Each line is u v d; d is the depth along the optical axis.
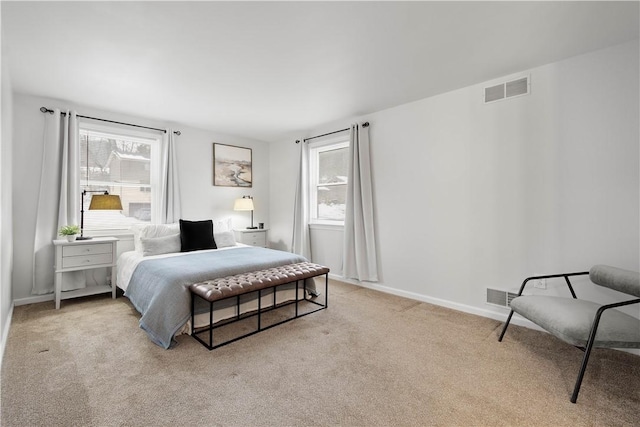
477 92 2.92
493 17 1.90
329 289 3.82
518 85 2.67
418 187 3.38
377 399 1.64
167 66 2.56
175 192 4.14
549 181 2.52
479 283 2.93
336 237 4.37
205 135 4.61
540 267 2.57
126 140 3.94
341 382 1.79
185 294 2.39
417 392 1.70
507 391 1.72
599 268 2.13
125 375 1.84
